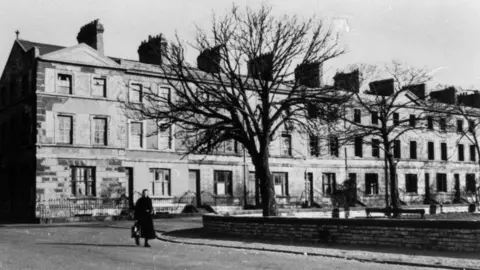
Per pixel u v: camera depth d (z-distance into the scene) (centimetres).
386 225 1791
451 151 6469
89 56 4109
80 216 3850
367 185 5722
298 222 2034
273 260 1528
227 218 2336
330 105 2808
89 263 1428
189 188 4594
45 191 3841
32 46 4259
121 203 4116
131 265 1393
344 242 1895
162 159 4416
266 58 2839
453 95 6081
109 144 4134
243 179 4850
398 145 5959
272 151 5041
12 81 4366
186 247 1927
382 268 1363
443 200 6250
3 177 4459
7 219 4316
